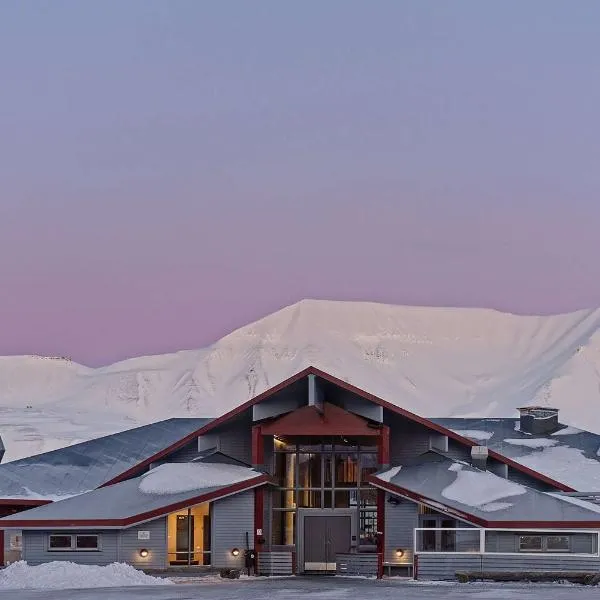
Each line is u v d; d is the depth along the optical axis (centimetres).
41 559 7031
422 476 7325
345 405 7512
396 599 5447
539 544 6819
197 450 7750
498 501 7012
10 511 8156
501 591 5947
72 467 8606
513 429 9044
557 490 7700
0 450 9325
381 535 7238
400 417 7612
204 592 5847
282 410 7462
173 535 7175
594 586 6412
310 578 7038
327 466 7619
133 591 5928
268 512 7488
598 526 6744
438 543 7075
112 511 7069
